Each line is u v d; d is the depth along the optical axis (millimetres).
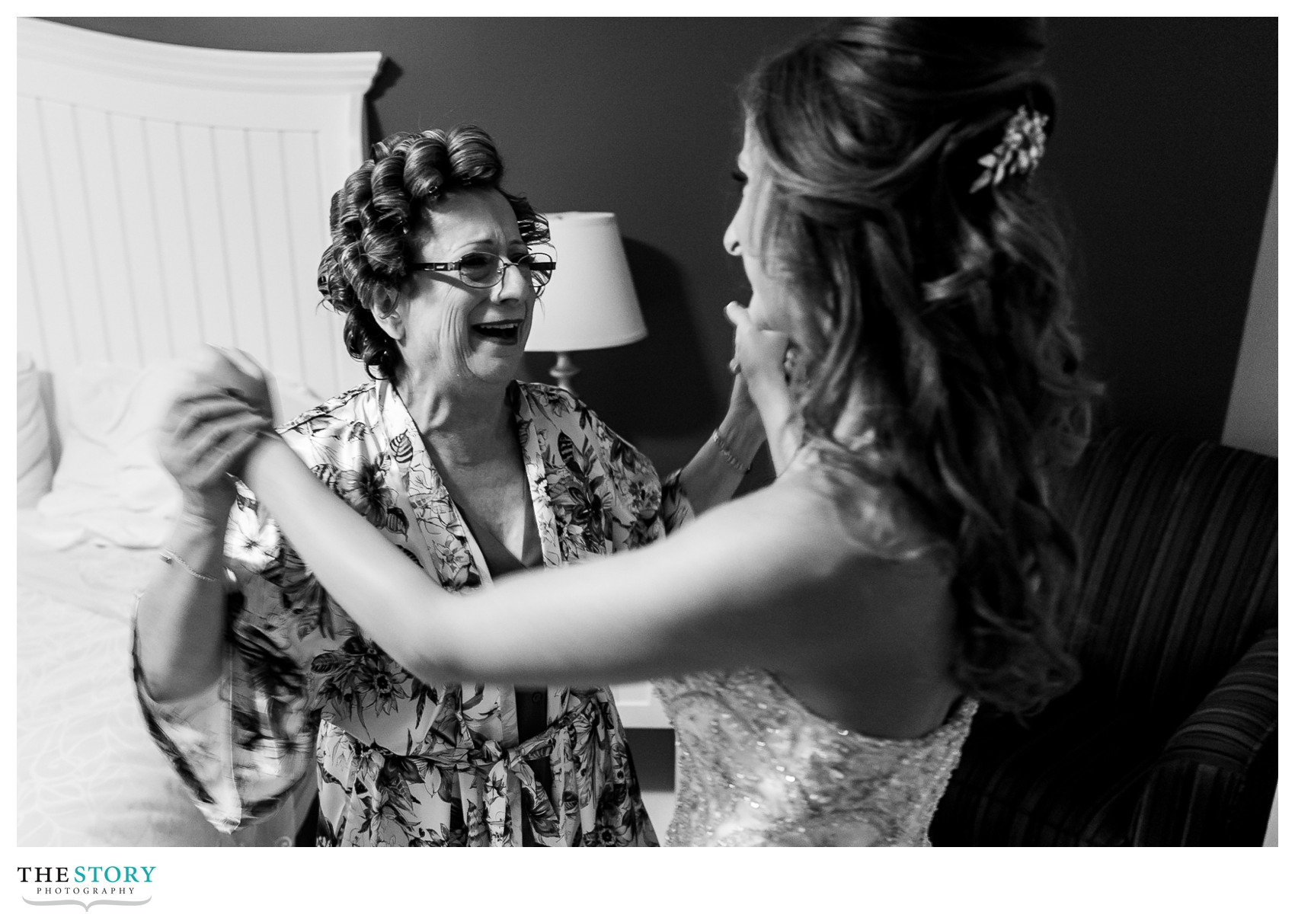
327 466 1334
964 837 2426
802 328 887
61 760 1862
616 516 1556
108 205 3074
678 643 860
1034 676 949
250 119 3018
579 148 3129
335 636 1276
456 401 1381
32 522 2793
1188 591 2719
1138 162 3172
